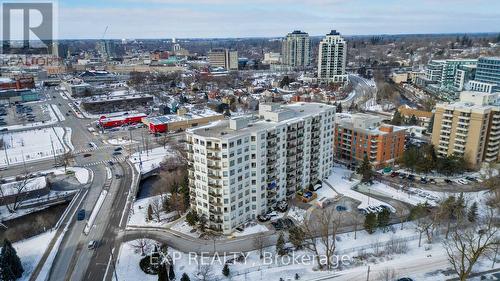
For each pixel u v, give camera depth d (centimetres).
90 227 13625
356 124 19512
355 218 13950
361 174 17512
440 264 11069
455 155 18225
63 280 10725
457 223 12612
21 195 15875
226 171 12312
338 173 18362
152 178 19125
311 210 14575
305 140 15525
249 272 10856
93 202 15675
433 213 13475
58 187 17350
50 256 11888
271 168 13925
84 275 10938
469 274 10531
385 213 12812
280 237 11688
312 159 16300
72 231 13388
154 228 13450
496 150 18700
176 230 13250
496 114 17875
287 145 14688
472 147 18188
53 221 14475
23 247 12431
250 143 13025
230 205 12744
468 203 14862
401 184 17125
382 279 10388
